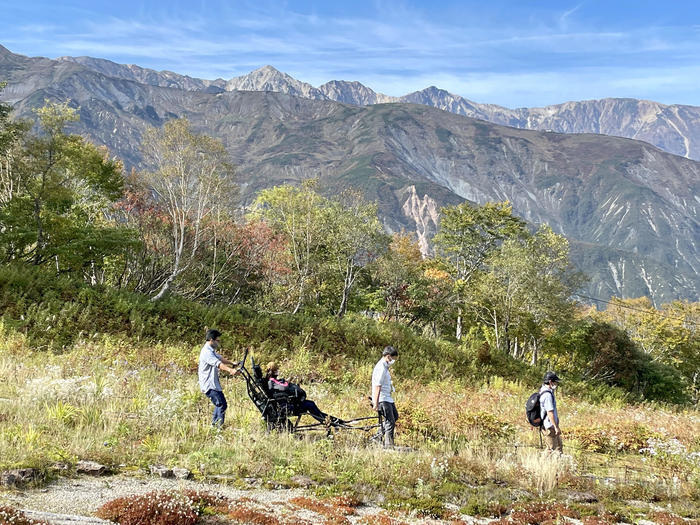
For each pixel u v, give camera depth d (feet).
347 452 28.84
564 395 104.37
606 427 46.42
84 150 103.81
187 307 86.74
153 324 77.97
